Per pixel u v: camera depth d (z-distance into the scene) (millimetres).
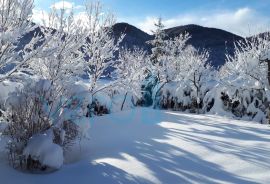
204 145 7230
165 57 25688
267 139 8086
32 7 6285
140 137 8617
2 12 6039
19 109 6289
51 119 6539
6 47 6020
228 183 4797
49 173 5684
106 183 5098
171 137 8500
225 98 18016
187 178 5109
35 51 6262
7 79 6387
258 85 15797
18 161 6062
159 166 5750
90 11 12195
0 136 6449
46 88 6480
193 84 21266
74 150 7379
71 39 8836
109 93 16328
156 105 22500
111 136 8961
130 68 17406
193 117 14664
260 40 15828
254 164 5613
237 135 8805
